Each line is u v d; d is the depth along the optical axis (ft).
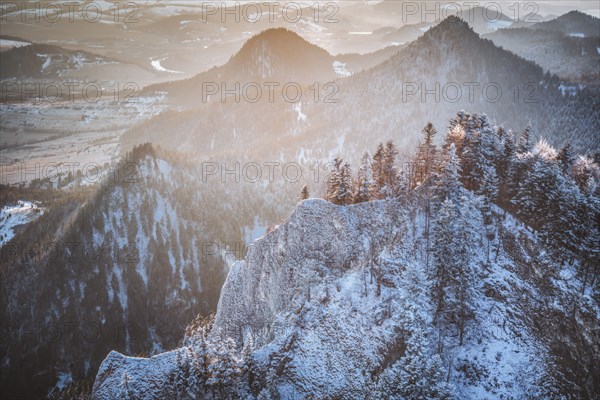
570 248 182.70
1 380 355.15
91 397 176.45
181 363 168.96
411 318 157.28
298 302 193.47
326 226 216.54
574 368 149.18
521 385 148.15
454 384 150.71
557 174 198.39
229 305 251.19
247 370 167.94
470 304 161.48
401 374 136.67
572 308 162.40
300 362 173.17
